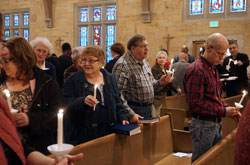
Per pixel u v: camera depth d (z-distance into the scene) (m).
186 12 9.52
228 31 8.98
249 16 8.70
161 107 4.73
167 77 3.24
